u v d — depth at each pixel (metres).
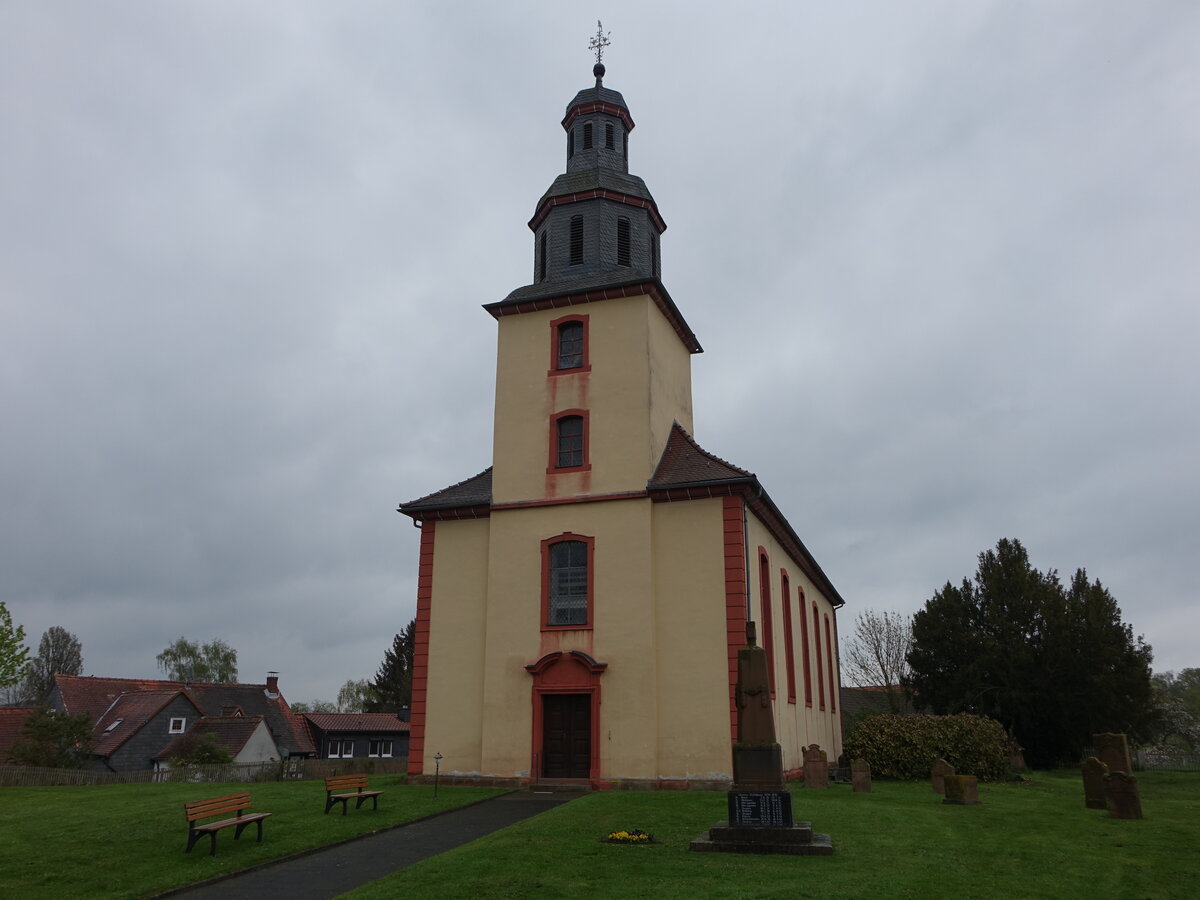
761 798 13.99
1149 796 26.92
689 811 17.39
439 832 16.25
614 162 29.92
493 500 25.50
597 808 17.89
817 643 36.91
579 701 23.30
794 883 11.33
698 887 11.16
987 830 16.28
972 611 42.00
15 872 12.86
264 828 16.08
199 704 58.34
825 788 23.50
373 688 80.75
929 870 12.38
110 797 20.86
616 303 26.30
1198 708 60.84
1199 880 12.09
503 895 11.03
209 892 11.95
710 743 21.95
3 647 36.84
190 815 13.81
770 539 27.83
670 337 28.38
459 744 24.09
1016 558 42.50
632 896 10.80
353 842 15.36
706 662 22.50
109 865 13.24
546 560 24.45
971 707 39.97
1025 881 11.86
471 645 24.83
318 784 24.69
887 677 56.09
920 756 27.11
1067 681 38.59
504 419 26.27
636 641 22.98
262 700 61.91
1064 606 39.41
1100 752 22.44
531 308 26.94
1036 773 34.88
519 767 23.08
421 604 25.61
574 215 28.61
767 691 14.57
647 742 22.22
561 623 24.05
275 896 11.66
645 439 24.75
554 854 13.41
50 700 54.78
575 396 25.78
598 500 24.42
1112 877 12.24
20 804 19.89
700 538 23.44
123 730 50.03
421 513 26.05
